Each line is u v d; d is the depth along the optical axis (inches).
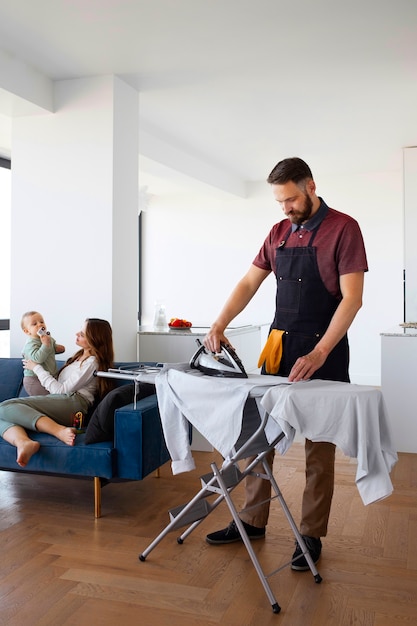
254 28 151.0
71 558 107.9
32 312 156.0
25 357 152.9
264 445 101.7
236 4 138.6
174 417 98.9
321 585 98.0
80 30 151.5
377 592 95.7
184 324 209.2
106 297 179.5
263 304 346.3
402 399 184.4
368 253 327.6
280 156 287.7
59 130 184.1
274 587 97.3
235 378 98.1
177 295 362.9
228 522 125.0
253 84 190.1
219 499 110.0
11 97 169.8
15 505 136.1
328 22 148.3
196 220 358.9
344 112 219.6
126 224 186.9
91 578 100.3
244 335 216.2
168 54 166.2
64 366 150.4
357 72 181.0
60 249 183.8
